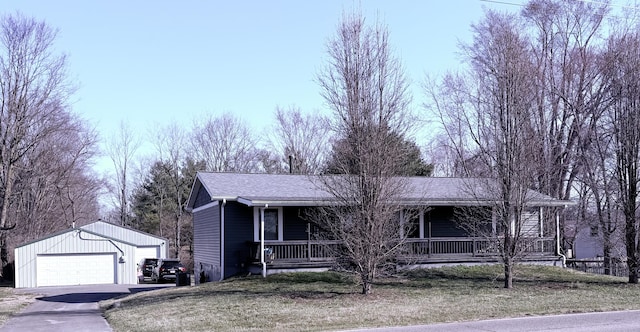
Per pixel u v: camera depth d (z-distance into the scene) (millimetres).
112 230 45969
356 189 19109
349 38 19219
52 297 28391
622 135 22953
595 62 35000
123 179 64938
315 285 21594
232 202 26125
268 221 26438
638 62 23141
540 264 26750
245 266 26000
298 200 24484
